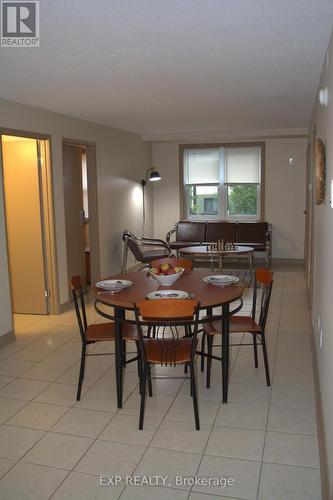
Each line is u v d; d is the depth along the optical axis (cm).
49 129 507
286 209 812
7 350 418
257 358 382
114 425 286
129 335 320
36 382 350
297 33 262
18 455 256
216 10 226
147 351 293
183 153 852
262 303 354
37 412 304
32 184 507
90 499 220
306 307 540
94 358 396
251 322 347
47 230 515
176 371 367
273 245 827
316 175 394
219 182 845
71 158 580
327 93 285
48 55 296
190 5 219
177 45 280
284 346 416
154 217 880
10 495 223
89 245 632
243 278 710
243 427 280
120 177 709
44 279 521
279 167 804
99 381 351
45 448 263
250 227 801
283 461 246
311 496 218
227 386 313
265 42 278
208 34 261
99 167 634
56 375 362
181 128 702
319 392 298
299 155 792
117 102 468
